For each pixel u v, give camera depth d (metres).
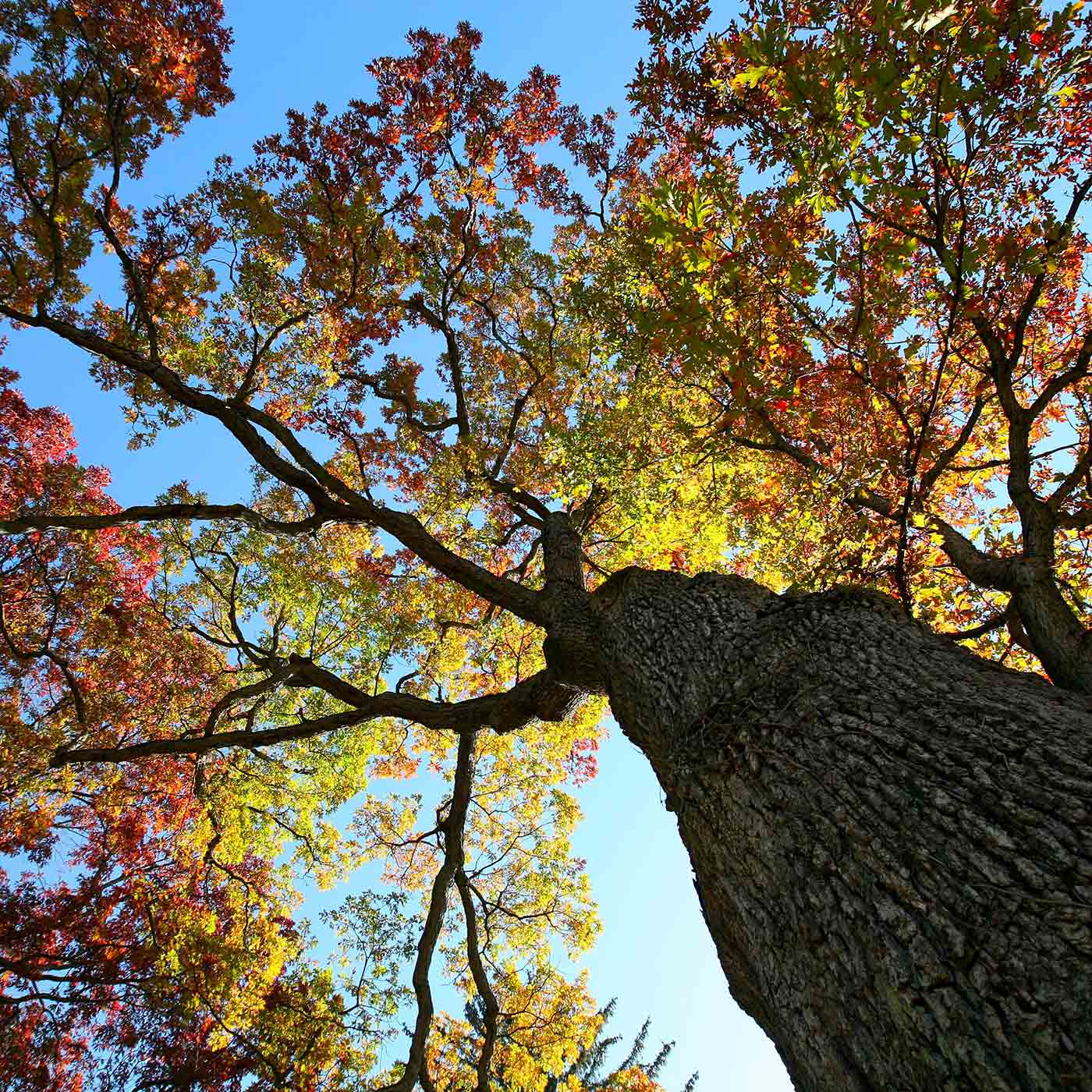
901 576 4.88
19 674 9.84
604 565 10.11
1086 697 2.79
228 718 8.31
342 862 10.91
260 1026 7.81
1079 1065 1.49
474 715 6.68
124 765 10.14
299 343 8.54
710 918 2.96
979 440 6.71
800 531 5.95
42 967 8.18
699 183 4.24
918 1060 1.78
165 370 7.40
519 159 10.26
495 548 10.67
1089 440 5.32
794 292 4.37
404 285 9.75
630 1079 12.62
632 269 5.93
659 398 7.65
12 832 8.53
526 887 10.53
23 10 6.98
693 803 3.11
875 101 3.39
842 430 5.38
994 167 4.45
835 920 2.19
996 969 1.74
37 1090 7.54
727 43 4.12
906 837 2.20
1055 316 5.82
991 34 3.32
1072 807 2.03
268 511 10.27
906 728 2.63
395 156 9.43
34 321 7.06
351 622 10.11
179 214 8.40
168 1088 7.72
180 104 8.18
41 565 9.37
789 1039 2.28
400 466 10.50
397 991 8.55
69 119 7.66
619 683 4.55
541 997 10.12
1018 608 4.28
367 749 10.15
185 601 10.69
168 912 8.41
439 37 9.27
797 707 3.04
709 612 4.31
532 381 10.53
